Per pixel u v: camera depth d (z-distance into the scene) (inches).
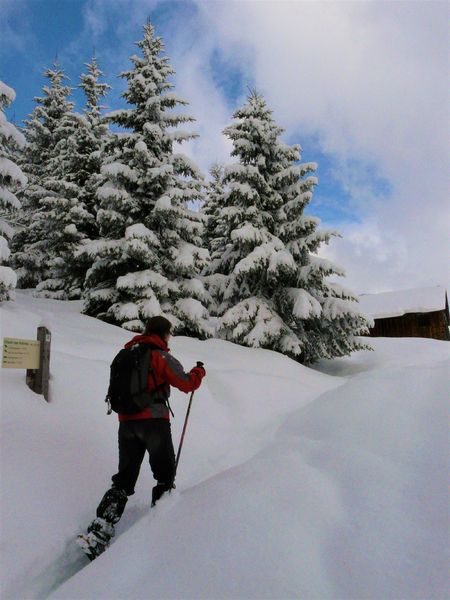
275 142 571.2
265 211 561.3
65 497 122.1
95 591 81.0
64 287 733.9
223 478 122.0
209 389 270.7
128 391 119.0
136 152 496.7
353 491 101.3
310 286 541.3
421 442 117.6
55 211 742.5
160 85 544.1
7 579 90.8
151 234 463.5
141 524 109.4
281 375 377.7
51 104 990.4
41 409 160.2
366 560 77.2
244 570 76.2
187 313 485.1
